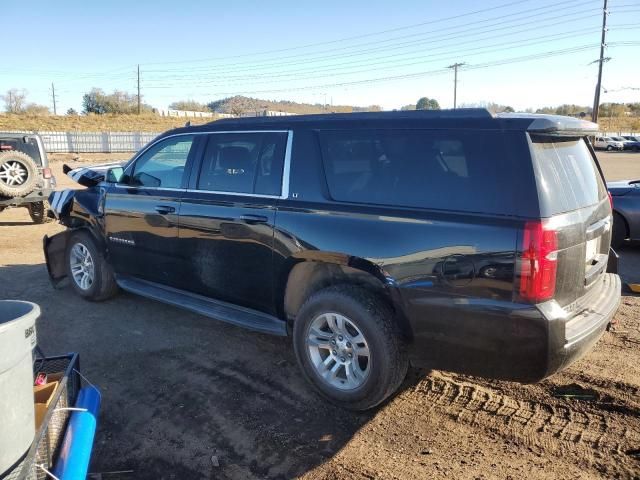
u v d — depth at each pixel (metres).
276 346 4.76
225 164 4.42
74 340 4.92
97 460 3.19
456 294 3.07
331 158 3.75
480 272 2.99
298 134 3.95
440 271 3.12
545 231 2.84
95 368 4.36
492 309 2.96
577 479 2.92
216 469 3.10
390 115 3.56
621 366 4.18
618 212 7.98
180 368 4.35
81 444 2.64
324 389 3.68
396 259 3.27
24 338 2.07
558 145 3.33
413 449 3.23
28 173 10.95
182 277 4.79
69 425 2.73
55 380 2.86
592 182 3.63
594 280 3.48
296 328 3.79
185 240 4.64
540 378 2.98
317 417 3.60
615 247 8.16
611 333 4.86
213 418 3.61
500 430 3.40
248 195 4.17
